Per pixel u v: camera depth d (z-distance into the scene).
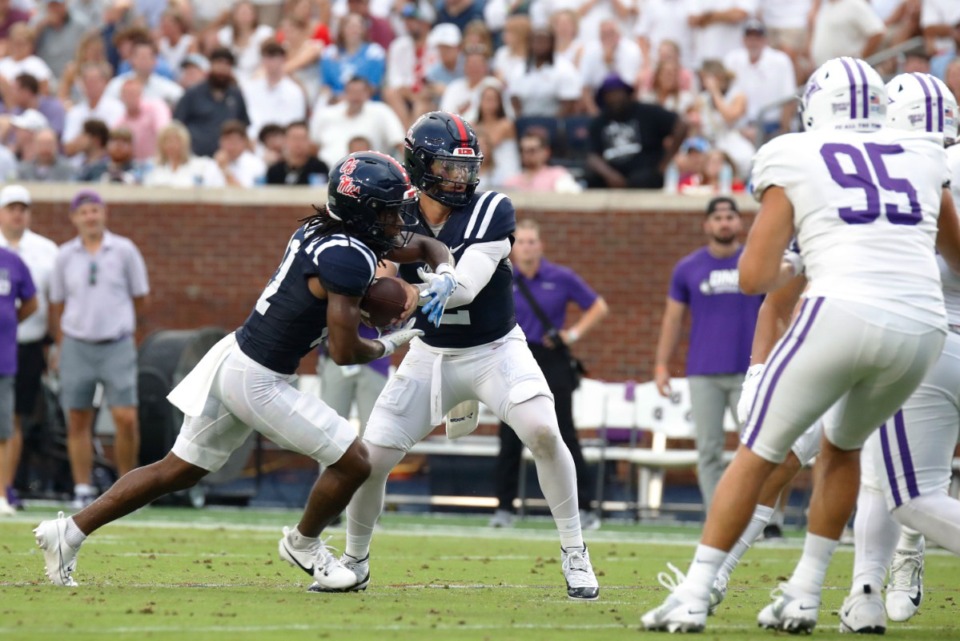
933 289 17.78
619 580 26.73
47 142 55.16
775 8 60.75
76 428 41.91
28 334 42.03
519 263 40.59
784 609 18.56
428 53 59.41
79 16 65.69
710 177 52.28
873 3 60.00
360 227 20.77
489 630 17.98
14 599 20.19
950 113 21.03
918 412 19.61
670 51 55.09
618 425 44.88
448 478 46.91
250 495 46.78
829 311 17.39
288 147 54.44
